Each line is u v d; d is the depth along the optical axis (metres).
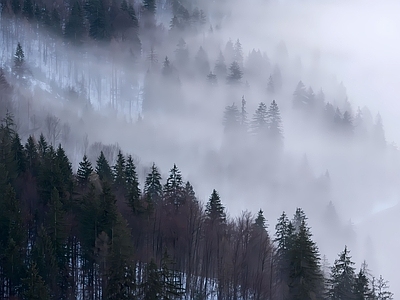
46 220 57.81
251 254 62.16
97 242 53.03
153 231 63.38
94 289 56.72
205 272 65.69
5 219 54.56
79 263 59.94
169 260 51.00
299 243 52.91
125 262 50.19
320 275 52.81
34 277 45.66
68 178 66.56
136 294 49.84
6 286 51.59
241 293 60.91
